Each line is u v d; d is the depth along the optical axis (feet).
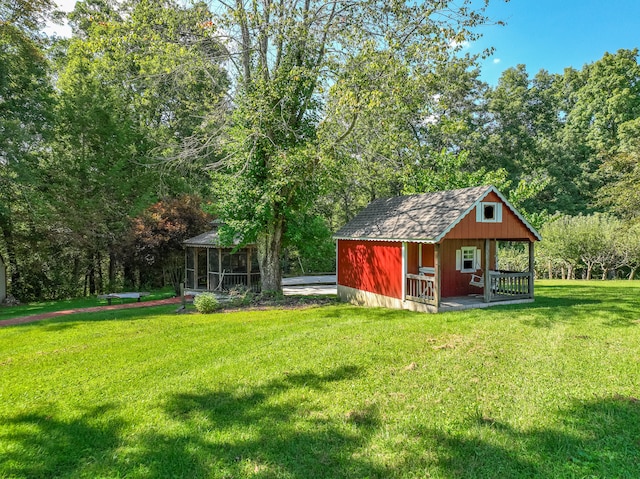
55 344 28.68
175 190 82.84
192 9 45.91
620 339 25.86
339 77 41.81
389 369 21.15
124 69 71.05
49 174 67.00
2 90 58.85
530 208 118.62
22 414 16.96
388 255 45.44
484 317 33.65
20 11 61.87
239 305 48.11
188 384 19.93
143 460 13.42
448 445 13.64
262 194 48.57
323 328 31.89
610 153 70.59
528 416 15.44
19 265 70.49
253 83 49.49
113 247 69.82
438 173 63.93
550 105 155.22
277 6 43.60
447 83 50.60
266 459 13.17
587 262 81.87
